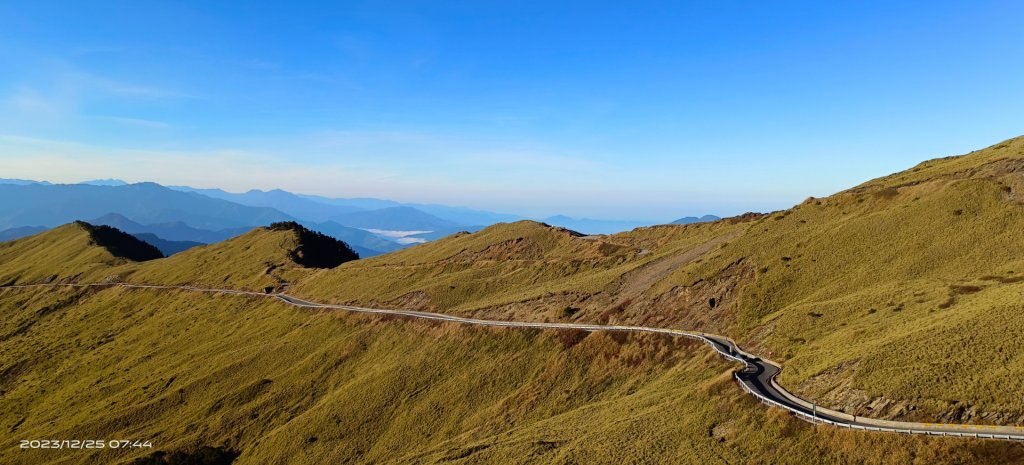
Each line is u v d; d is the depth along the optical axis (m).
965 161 106.44
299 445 83.50
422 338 104.00
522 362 86.38
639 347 78.06
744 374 57.41
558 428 62.97
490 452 59.50
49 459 93.00
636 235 143.12
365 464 76.06
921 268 72.31
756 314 76.50
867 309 64.94
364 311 126.12
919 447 37.06
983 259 69.25
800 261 85.00
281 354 117.31
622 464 47.91
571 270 127.06
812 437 42.66
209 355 128.62
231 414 96.94
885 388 44.00
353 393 92.44
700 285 89.06
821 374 51.03
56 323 184.50
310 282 171.12
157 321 167.00
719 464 44.03
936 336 48.00
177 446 90.00
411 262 169.38
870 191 104.31
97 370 139.88
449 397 84.62
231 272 197.50
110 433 99.12
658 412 56.47
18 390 136.75
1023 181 81.75
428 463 63.06
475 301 123.19
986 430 36.44
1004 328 45.25
